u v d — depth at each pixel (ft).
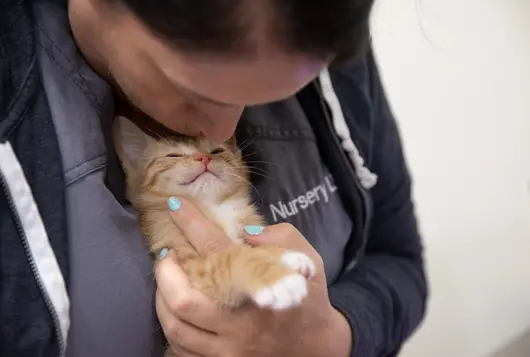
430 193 6.25
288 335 2.77
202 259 2.93
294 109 3.38
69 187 2.43
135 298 2.63
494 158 6.34
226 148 3.65
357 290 3.47
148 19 1.91
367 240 3.92
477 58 6.27
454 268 6.35
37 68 2.43
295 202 3.31
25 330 2.26
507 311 6.42
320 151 3.50
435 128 6.23
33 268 2.27
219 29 1.83
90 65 2.62
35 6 2.54
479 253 6.37
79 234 2.47
